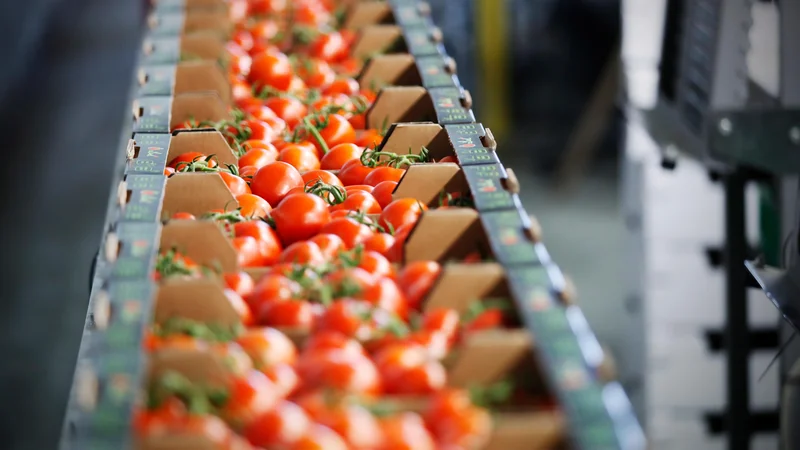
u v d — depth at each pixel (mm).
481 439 1605
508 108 8375
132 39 9680
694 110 4168
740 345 3623
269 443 1571
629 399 4367
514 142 8258
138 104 3176
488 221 2281
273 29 4449
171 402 1721
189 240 2287
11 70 8867
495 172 2562
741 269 3611
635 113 4477
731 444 3666
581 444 1584
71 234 6555
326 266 2248
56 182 7223
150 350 1854
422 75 3367
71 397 1777
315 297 2121
